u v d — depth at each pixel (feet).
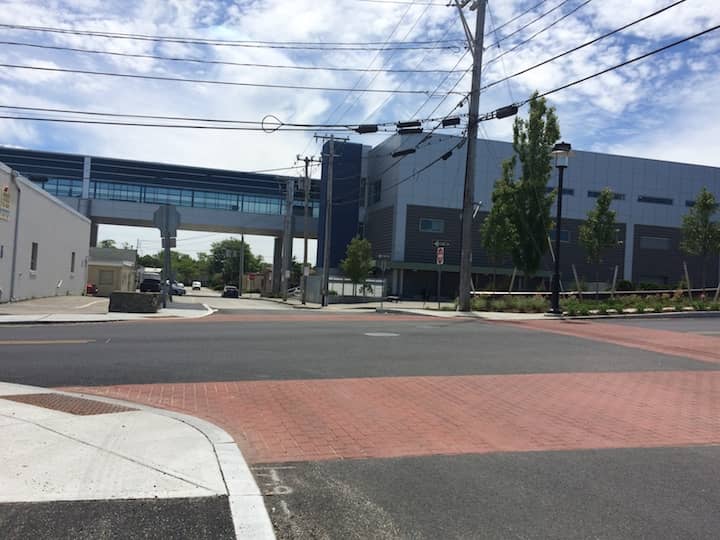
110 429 19.99
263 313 82.58
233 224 212.43
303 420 22.67
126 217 199.93
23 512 13.62
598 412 24.80
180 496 14.75
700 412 25.03
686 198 207.10
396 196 183.73
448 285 187.83
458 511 14.71
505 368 34.63
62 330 50.06
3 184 75.61
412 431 21.53
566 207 194.90
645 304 80.38
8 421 20.52
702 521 14.32
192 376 30.73
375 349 40.98
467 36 81.35
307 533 13.44
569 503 15.30
